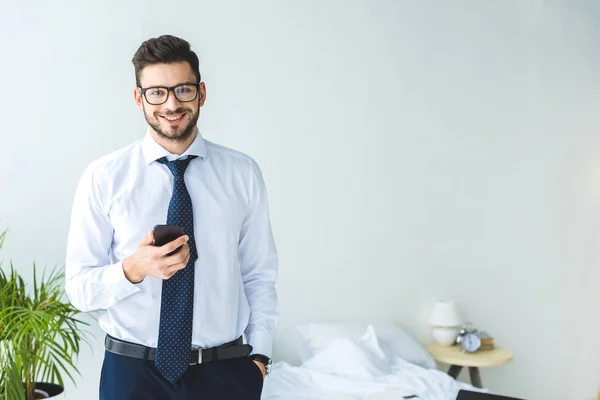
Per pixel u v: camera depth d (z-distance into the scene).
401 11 4.20
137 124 3.67
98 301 1.69
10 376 2.95
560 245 4.52
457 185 4.32
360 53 4.11
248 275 1.97
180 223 1.75
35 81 3.54
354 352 3.54
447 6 4.29
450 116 4.30
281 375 3.47
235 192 1.85
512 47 4.41
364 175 4.14
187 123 1.72
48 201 3.56
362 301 4.14
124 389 1.68
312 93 4.03
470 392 3.09
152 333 1.71
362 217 4.14
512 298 4.44
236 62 3.88
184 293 1.71
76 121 3.60
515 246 4.44
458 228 4.33
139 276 1.62
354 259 4.12
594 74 4.55
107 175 1.75
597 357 4.58
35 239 3.54
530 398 4.48
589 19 4.54
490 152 4.38
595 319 4.58
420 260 4.25
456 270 4.33
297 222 4.02
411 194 4.23
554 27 4.48
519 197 4.44
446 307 4.15
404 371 3.56
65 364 3.52
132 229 1.75
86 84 3.61
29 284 3.52
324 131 4.05
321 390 3.30
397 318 4.21
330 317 4.08
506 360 4.02
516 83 4.43
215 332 1.77
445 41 4.29
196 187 1.81
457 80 4.31
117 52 3.64
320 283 4.07
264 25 3.92
